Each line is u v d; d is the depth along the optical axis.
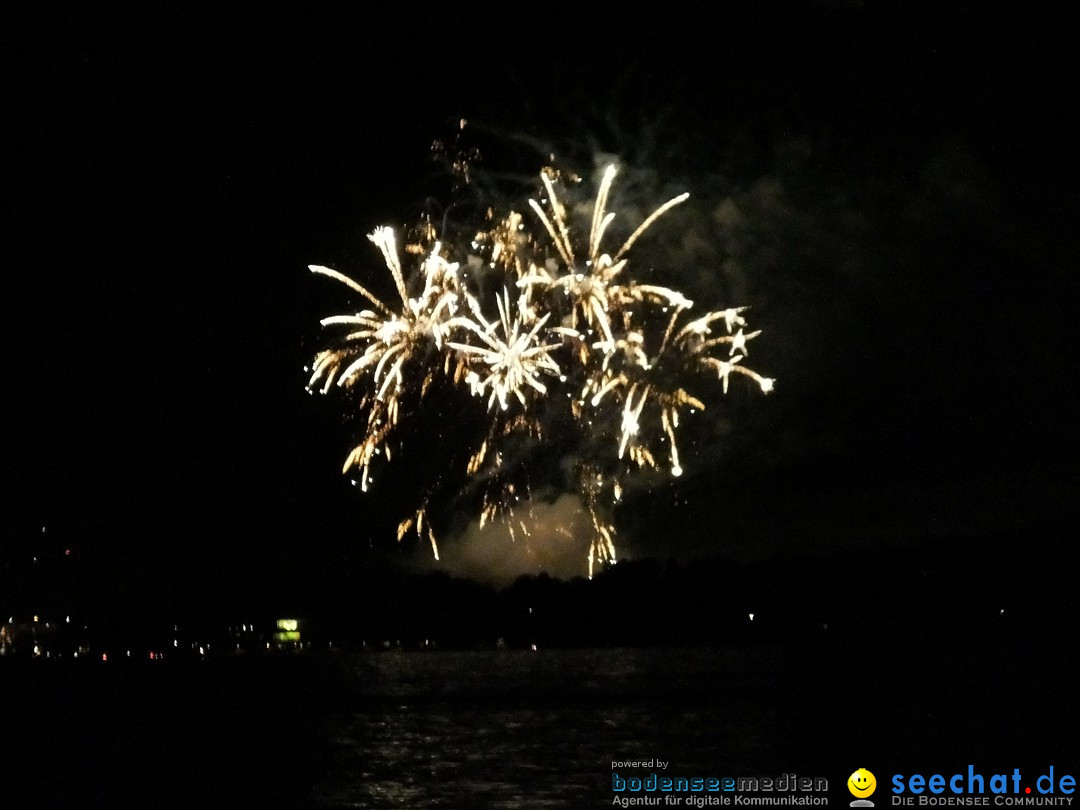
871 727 56.84
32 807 44.06
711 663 122.94
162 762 55.56
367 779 46.59
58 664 170.25
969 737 52.19
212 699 98.56
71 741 67.00
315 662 165.50
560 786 42.72
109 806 43.72
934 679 86.25
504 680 105.62
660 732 58.22
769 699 74.50
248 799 43.38
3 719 83.12
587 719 67.06
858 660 116.94
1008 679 83.69
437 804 39.94
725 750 50.25
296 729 68.88
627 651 162.50
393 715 76.44
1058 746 48.75
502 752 52.94
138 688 116.44
